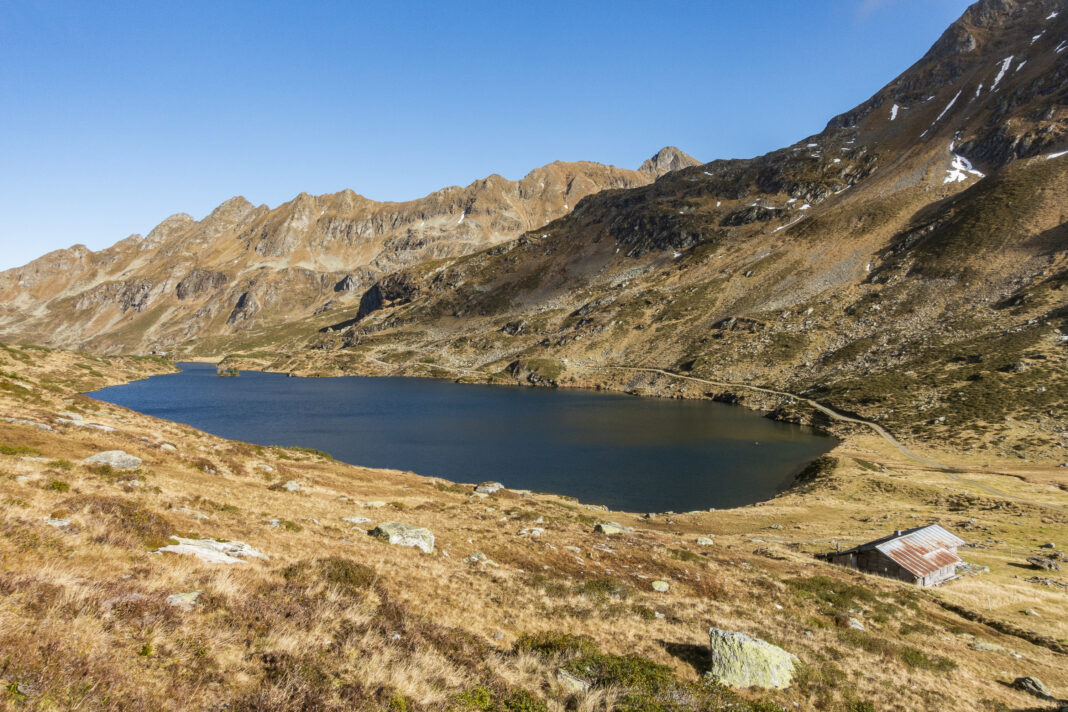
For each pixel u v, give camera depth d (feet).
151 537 51.72
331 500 134.92
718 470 320.91
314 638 37.78
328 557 62.13
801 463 337.11
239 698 28.09
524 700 38.70
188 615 34.83
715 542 173.68
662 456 354.54
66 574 34.40
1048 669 89.30
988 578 148.25
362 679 33.96
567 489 283.18
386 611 47.93
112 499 59.57
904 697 61.16
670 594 95.50
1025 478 265.54
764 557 153.38
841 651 75.10
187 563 46.32
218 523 73.51
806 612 99.91
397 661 38.06
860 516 222.28
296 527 85.15
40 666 23.94
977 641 99.25
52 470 84.23
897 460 318.04
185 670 28.63
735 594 104.47
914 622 106.93
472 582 73.82
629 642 61.11
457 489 214.07
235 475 144.66
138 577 39.17
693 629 71.67
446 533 112.27
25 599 29.27
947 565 148.46
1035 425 333.01
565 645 52.70
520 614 63.72
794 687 56.39
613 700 43.01
